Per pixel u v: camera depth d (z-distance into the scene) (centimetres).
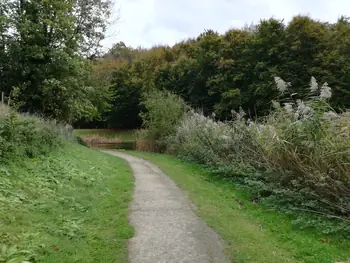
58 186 605
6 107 880
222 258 370
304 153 640
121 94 4441
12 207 434
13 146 675
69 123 1859
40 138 886
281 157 683
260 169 816
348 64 2281
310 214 560
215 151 1105
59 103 1530
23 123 764
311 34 2462
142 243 409
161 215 536
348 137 567
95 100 2195
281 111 768
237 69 2966
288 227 507
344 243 447
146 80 4241
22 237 359
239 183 837
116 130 4594
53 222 435
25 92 1412
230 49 3095
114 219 497
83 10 2066
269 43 2677
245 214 575
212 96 3222
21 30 1352
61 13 1441
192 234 446
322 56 2386
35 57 1357
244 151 927
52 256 335
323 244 433
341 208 516
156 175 990
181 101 2119
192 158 1349
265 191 717
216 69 3152
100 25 2203
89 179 741
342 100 2231
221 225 488
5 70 1403
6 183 522
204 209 579
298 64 2450
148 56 4712
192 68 3497
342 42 2453
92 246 385
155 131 2083
